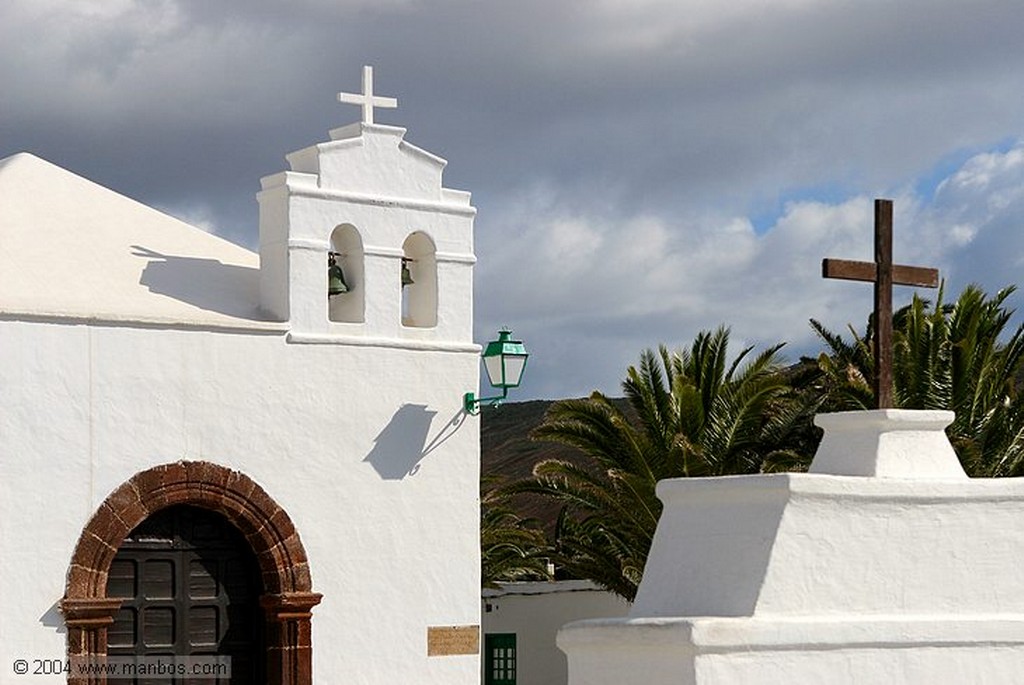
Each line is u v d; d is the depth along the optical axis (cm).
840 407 2730
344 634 1688
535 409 6038
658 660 991
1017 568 1072
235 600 1658
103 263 1678
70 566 1541
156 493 1591
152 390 1602
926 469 1076
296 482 1673
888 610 1031
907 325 2684
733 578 1022
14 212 1697
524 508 4856
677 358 2878
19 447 1525
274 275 1708
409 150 1788
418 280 1822
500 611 3272
